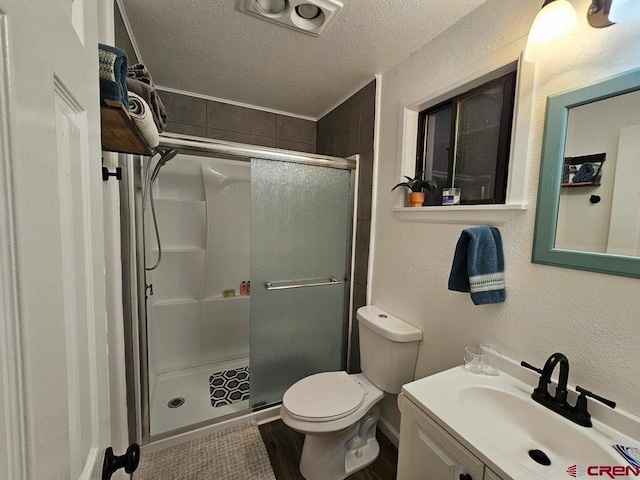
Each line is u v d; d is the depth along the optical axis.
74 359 0.41
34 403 0.29
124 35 1.27
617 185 0.79
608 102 0.80
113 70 0.62
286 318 1.84
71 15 0.44
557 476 0.72
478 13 1.17
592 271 0.83
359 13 1.22
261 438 1.65
